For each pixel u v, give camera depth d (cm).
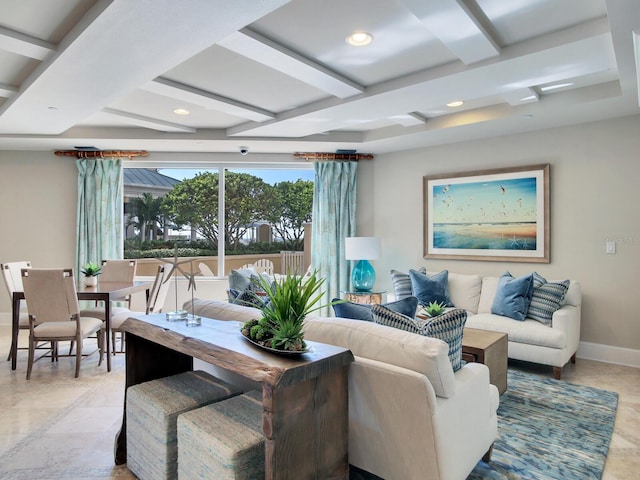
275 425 157
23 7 224
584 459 238
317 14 237
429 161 544
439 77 308
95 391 336
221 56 295
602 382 362
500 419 289
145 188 603
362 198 600
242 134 497
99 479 218
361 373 188
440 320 200
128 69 284
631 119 406
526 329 378
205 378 240
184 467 189
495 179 486
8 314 566
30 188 572
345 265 586
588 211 430
